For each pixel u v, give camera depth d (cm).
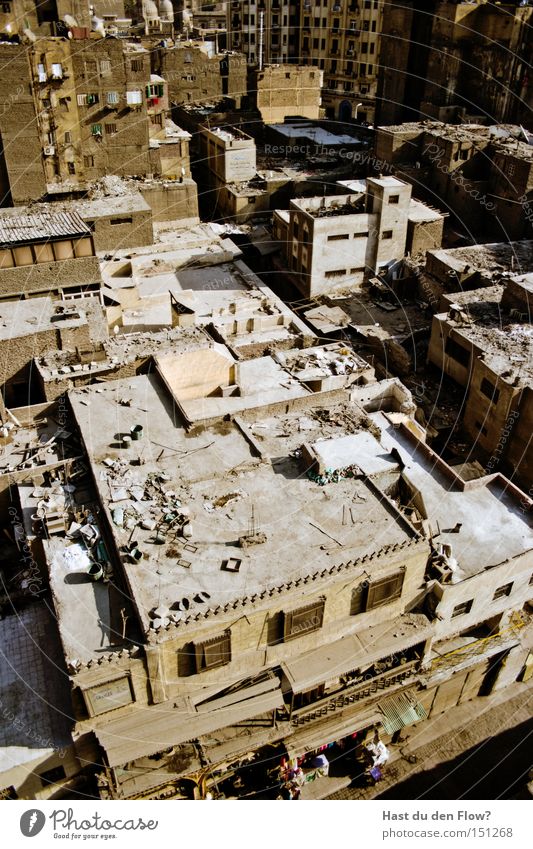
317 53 10712
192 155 7875
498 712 3322
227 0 11025
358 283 5812
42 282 4322
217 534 2644
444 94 7725
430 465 3384
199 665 2405
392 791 2967
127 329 4822
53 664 2645
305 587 2453
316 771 2934
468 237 6494
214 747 2512
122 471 2894
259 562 2536
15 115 5669
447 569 2789
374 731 3009
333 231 5456
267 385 3619
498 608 3078
